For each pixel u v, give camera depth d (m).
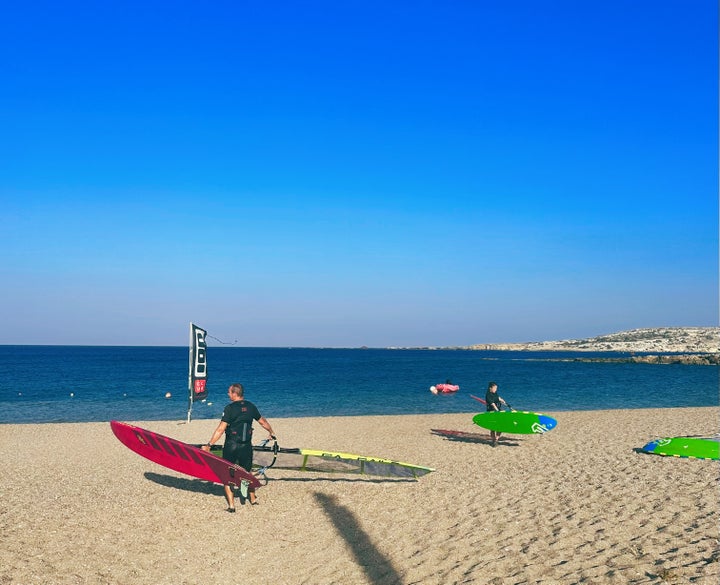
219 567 6.05
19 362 90.44
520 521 7.18
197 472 8.61
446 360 121.12
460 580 5.32
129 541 6.75
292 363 97.81
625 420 19.22
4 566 5.69
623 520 6.94
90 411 26.41
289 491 9.23
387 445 14.39
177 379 50.19
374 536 6.88
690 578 4.93
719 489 8.34
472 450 13.33
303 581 5.63
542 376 59.00
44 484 9.75
